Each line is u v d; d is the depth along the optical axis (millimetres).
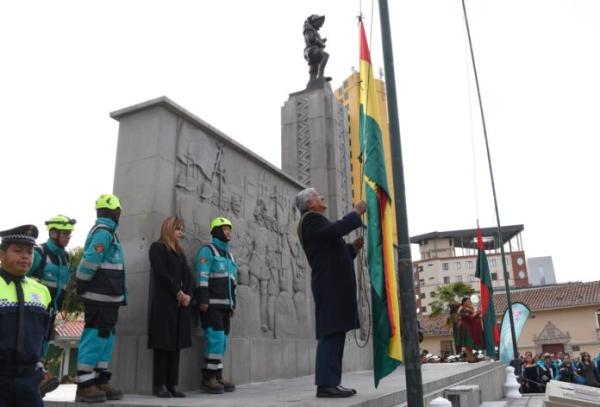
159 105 6602
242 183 8375
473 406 7062
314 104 14797
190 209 6895
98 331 4980
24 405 3254
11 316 3309
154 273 5609
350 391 4617
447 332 51156
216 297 6324
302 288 9961
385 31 4469
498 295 51625
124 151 6691
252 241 8414
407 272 3963
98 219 5285
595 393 6383
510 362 17172
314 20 15945
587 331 45312
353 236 12812
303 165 14461
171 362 5590
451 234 87188
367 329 12320
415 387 3754
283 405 4094
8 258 3428
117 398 5117
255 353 7969
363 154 4941
